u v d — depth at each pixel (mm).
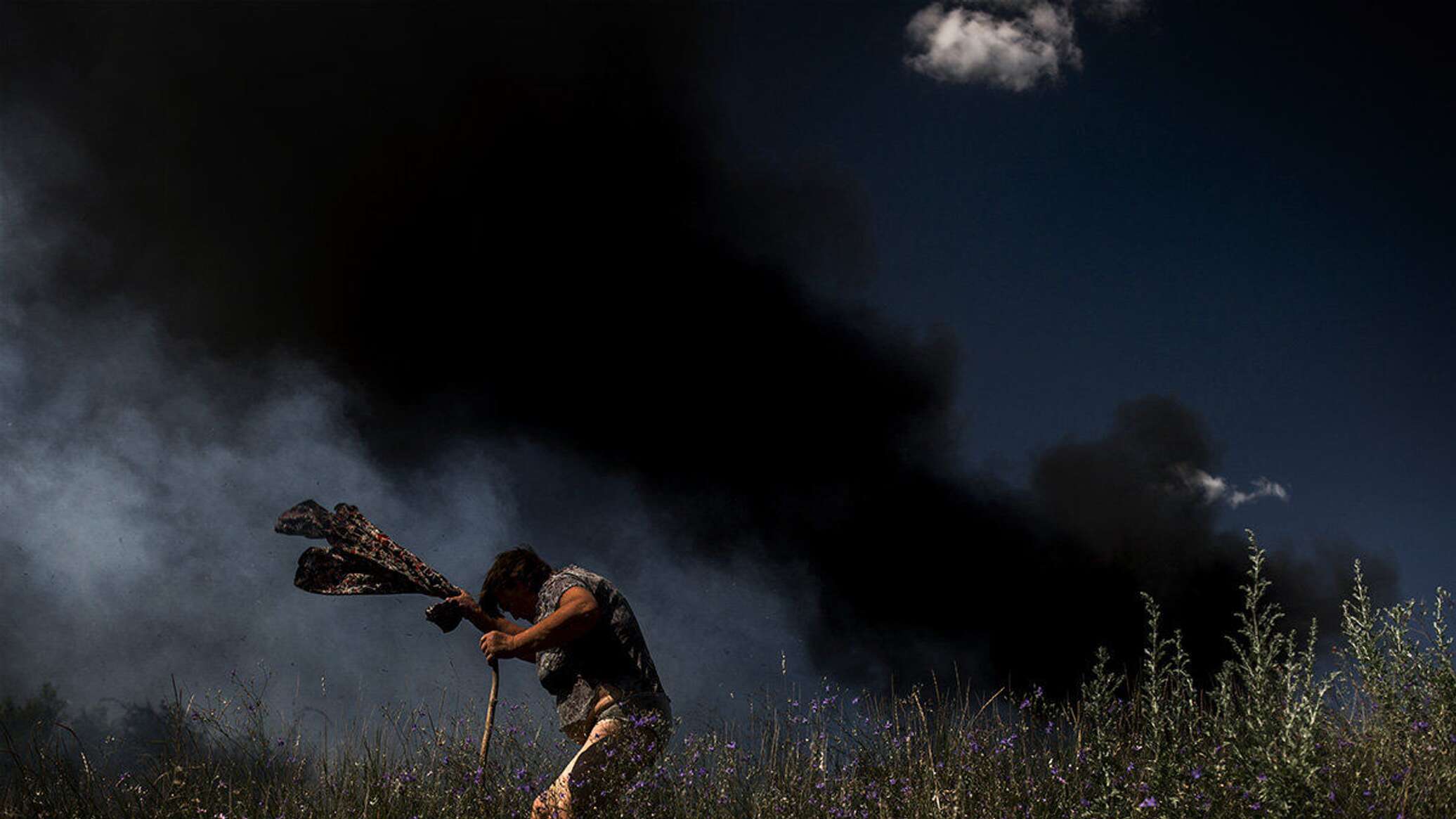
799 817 4137
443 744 4723
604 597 4590
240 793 4492
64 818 4426
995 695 4457
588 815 4215
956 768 4215
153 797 4473
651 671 4551
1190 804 3504
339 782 4539
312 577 4684
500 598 4789
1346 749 4066
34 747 4660
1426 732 4078
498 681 4516
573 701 4543
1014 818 3822
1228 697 3816
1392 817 3535
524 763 4668
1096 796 3785
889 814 4043
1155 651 3936
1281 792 3426
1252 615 3818
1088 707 4016
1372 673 4270
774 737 4520
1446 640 4258
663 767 4301
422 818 4344
